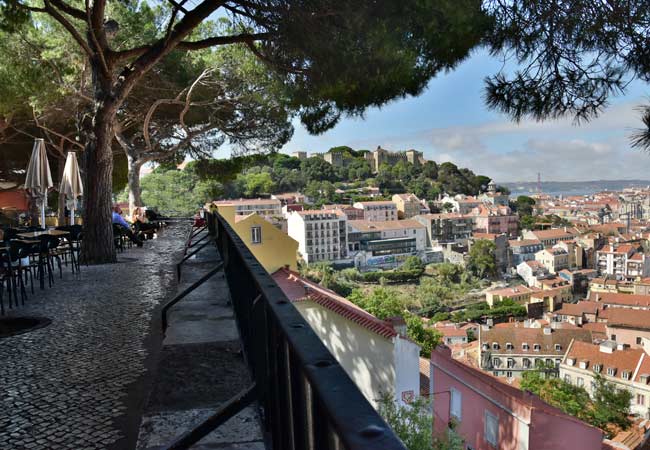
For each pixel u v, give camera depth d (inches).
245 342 121.7
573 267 5265.8
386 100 311.0
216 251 408.8
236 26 352.2
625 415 1322.6
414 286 4407.0
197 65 777.6
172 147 930.7
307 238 4948.3
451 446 347.3
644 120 151.7
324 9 255.0
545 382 1412.4
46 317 210.2
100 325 195.5
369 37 245.0
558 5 197.0
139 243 514.6
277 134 837.8
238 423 88.4
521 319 3671.3
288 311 52.7
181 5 347.3
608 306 3326.8
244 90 736.3
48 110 724.0
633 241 5856.3
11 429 106.3
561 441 546.0
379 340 453.1
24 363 150.7
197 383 111.1
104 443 98.7
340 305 504.4
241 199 6373.0
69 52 613.3
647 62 192.5
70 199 559.8
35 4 538.0
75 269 353.7
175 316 176.9
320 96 337.4
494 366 2549.2
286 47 298.5
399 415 324.2
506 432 584.4
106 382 133.4
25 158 968.3
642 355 2075.5
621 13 187.0
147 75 733.3
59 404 119.3
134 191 868.6
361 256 5049.2
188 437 72.2
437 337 1756.9
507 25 211.0
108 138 382.0
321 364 32.6
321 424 30.4
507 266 5290.4
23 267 247.6
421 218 5792.3
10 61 545.6
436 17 218.4
